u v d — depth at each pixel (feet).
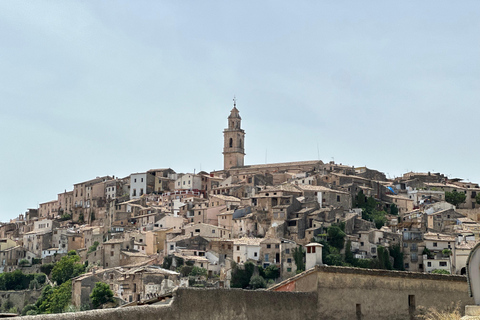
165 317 110.73
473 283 135.95
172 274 621.31
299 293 137.28
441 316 145.48
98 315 100.27
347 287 144.25
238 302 124.88
